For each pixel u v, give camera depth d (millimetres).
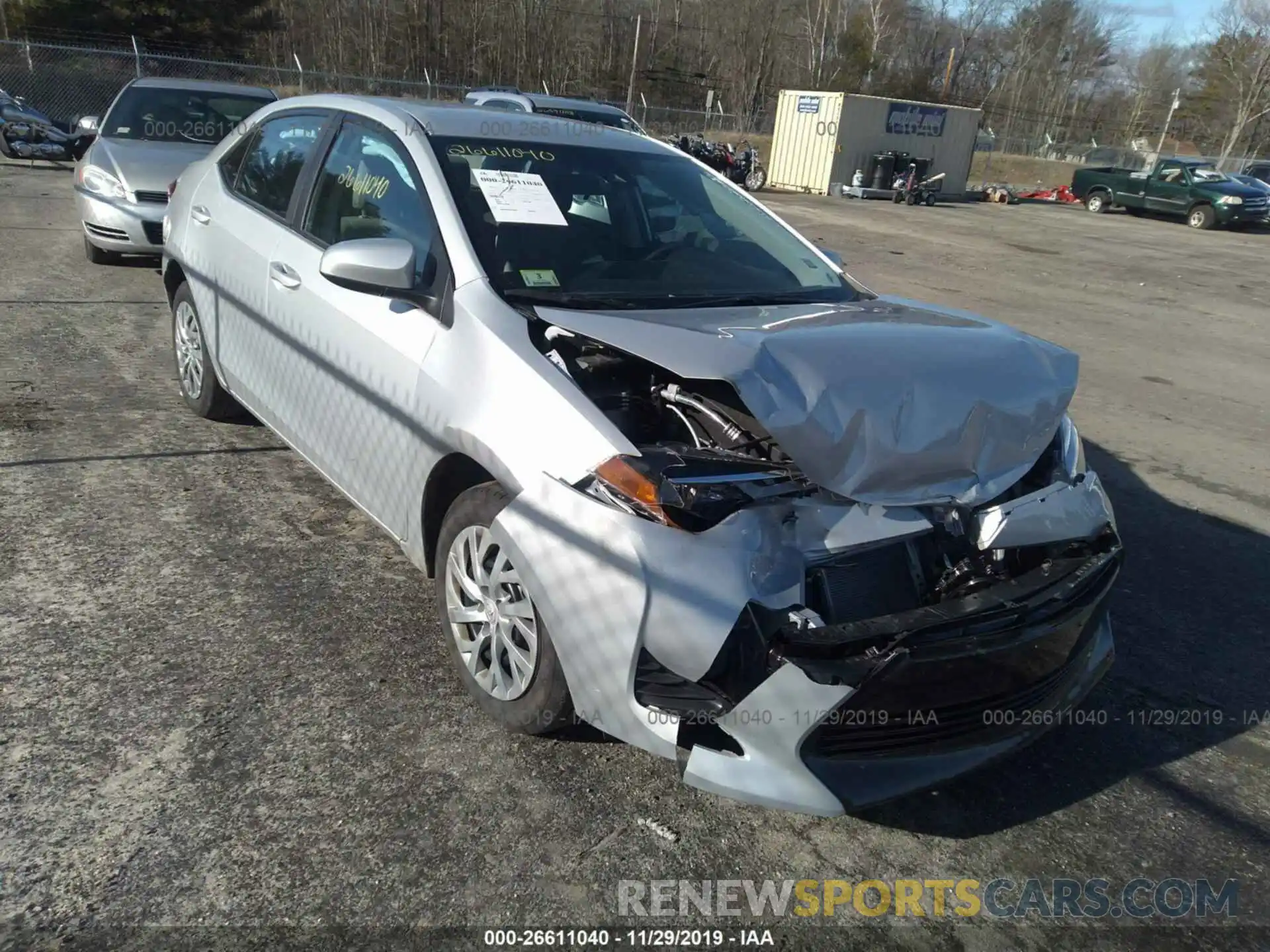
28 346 6180
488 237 3225
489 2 50156
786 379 2590
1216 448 6570
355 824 2514
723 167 24812
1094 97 76938
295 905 2260
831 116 26562
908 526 2604
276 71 22812
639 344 2688
